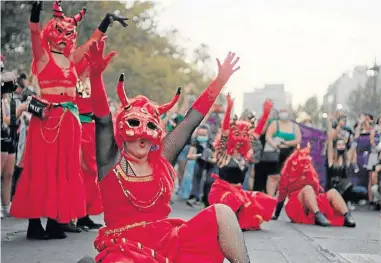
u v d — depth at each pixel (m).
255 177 12.13
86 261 3.89
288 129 12.03
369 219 10.36
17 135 9.44
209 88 4.32
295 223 9.57
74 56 6.97
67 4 21.02
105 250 3.80
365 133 12.66
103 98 3.98
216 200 8.41
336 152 11.95
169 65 32.44
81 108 7.43
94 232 7.61
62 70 6.78
